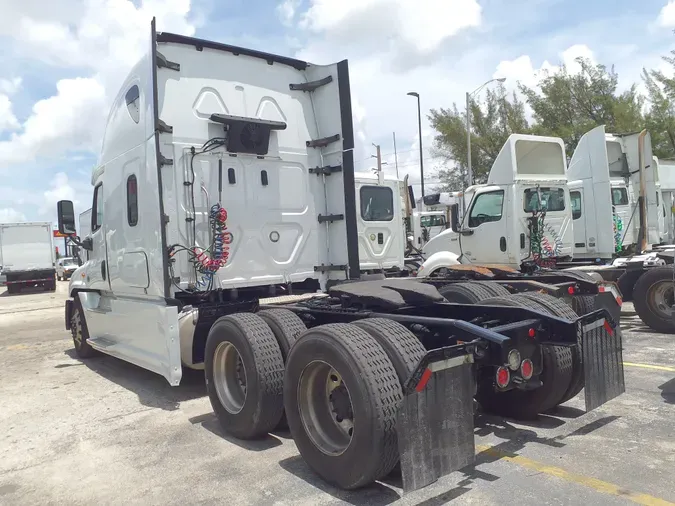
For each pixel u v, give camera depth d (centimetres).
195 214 595
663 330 840
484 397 503
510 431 462
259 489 379
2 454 479
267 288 665
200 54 616
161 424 532
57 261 3994
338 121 670
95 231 743
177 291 584
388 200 1154
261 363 447
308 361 379
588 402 403
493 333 373
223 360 498
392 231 1156
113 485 402
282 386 452
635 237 1148
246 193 629
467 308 480
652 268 852
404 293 498
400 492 362
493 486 363
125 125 622
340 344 353
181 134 593
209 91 616
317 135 693
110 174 670
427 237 1822
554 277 729
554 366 452
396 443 335
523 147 1020
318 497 363
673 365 647
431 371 327
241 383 483
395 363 350
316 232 682
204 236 601
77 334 886
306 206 675
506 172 997
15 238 2886
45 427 545
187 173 594
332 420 387
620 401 524
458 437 339
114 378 736
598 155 1072
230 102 629
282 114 665
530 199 997
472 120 3412
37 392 685
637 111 2856
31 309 1903
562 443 430
